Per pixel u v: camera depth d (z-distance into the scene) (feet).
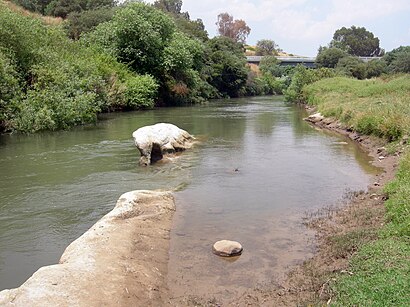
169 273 21.90
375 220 27.68
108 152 51.98
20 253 24.47
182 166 45.55
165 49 132.26
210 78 178.60
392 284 17.80
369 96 94.63
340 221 28.55
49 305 16.48
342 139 64.85
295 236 26.43
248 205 32.53
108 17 156.35
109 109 104.63
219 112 108.68
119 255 22.03
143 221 27.63
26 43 79.20
